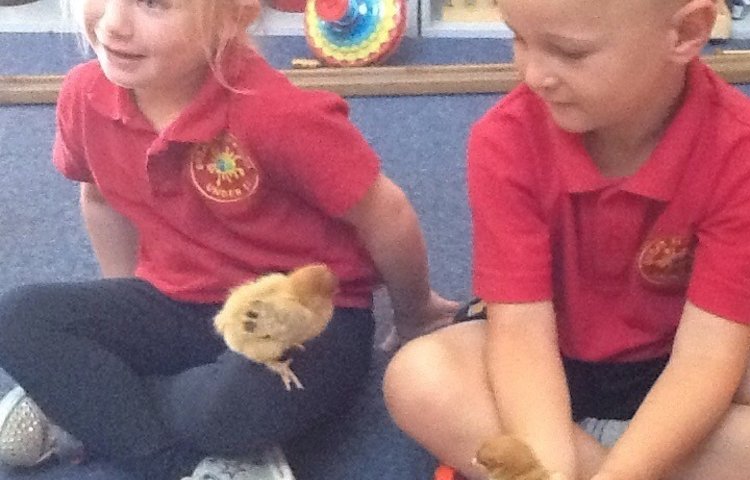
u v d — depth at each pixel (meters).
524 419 0.87
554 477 0.80
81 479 1.03
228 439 0.98
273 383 0.98
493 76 1.62
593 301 0.94
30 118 1.56
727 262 0.86
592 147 0.88
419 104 1.59
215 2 0.93
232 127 0.96
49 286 1.00
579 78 0.77
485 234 0.91
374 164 1.01
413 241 1.06
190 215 1.02
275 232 1.03
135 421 0.98
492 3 1.79
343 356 1.04
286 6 1.80
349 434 1.08
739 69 1.60
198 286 1.04
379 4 1.64
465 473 0.94
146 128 0.99
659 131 0.85
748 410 0.89
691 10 0.76
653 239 0.88
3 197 1.39
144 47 0.92
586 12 0.73
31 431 1.02
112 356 0.99
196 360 1.05
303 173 0.98
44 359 0.97
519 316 0.90
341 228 1.06
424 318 1.16
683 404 0.85
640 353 0.96
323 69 1.63
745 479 0.89
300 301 0.94
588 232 0.90
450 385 0.92
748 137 0.84
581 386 0.98
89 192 1.12
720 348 0.87
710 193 0.85
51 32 1.76
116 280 1.05
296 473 1.04
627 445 0.84
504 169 0.89
